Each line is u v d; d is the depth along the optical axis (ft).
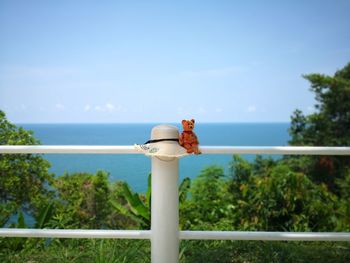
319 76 39.22
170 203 8.64
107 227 22.09
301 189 18.52
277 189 18.49
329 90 39.01
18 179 23.03
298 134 40.34
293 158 36.55
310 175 35.27
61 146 8.79
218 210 19.52
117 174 23.94
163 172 8.58
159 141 8.41
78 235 9.09
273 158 36.76
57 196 24.40
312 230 17.97
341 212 18.70
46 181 24.58
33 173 24.14
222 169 21.70
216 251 11.44
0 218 16.47
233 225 18.78
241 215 19.45
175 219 8.71
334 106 38.75
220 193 21.27
